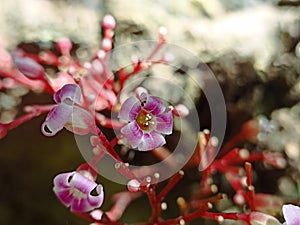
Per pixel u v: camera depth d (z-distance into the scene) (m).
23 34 0.13
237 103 0.14
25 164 0.14
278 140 0.14
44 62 0.12
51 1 0.13
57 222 0.14
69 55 0.12
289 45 0.14
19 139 0.13
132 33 0.13
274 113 0.14
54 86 0.11
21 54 0.12
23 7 0.13
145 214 0.14
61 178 0.09
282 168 0.14
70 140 0.13
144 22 0.13
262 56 0.14
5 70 0.12
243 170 0.14
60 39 0.13
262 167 0.14
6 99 0.13
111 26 0.12
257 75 0.14
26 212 0.14
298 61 0.14
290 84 0.14
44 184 0.14
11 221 0.14
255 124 0.14
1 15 0.13
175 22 0.14
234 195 0.14
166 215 0.14
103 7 0.14
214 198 0.11
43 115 0.13
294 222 0.09
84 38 0.13
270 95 0.14
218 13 0.15
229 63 0.14
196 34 0.14
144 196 0.15
